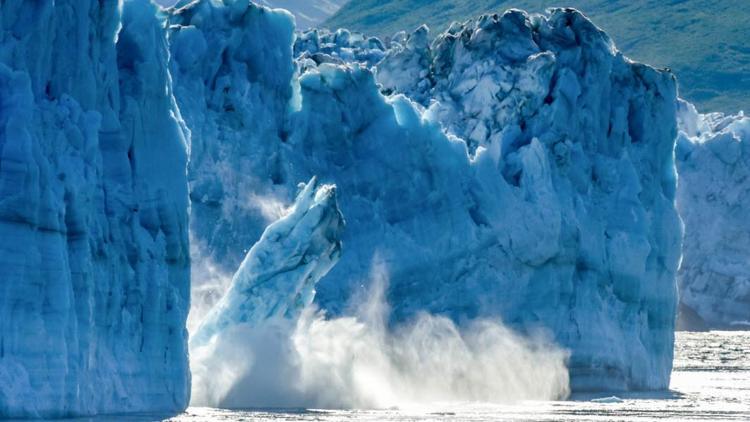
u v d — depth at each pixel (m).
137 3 153.50
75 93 141.50
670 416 175.62
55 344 130.50
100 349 141.12
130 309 146.38
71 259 136.00
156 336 149.00
